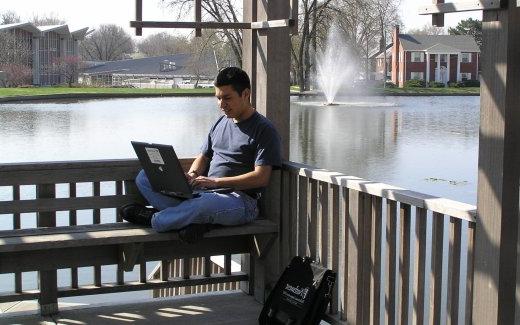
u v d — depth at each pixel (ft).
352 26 138.31
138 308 12.88
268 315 11.87
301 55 137.28
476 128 65.10
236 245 13.56
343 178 11.13
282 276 11.89
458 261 8.84
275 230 12.77
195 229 11.74
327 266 11.97
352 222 11.07
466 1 8.23
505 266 8.13
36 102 113.80
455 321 8.93
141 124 67.41
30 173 12.35
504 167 8.03
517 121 8.06
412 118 77.66
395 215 10.16
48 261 12.05
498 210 8.09
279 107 13.43
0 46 188.85
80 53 298.15
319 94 133.08
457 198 29.45
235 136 12.50
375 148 48.14
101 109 93.45
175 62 291.17
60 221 25.16
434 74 231.09
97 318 12.37
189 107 99.66
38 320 12.26
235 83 12.19
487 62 8.18
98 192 12.89
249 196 12.56
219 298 13.51
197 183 12.09
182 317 12.52
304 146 49.06
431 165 39.63
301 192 12.44
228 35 123.24
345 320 11.41
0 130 60.59
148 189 12.49
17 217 12.45
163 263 13.51
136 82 260.21
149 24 13.14
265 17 13.37
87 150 46.68
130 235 11.73
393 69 233.55
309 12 136.46
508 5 7.88
